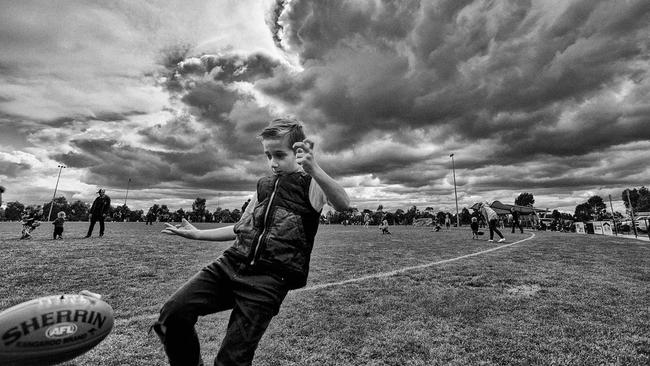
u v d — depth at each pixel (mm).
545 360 2818
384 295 4867
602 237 22688
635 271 7113
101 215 13719
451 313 4031
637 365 2734
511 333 3410
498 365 2727
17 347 1408
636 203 74812
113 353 2754
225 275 1812
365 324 3617
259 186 2057
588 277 6359
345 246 13000
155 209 70000
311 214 1880
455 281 5910
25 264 6398
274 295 1715
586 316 3973
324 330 3434
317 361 2750
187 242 12711
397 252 10750
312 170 1654
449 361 2793
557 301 4609
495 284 5680
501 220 47844
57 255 7754
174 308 1698
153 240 13031
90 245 10227
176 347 1743
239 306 1681
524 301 4598
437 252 10820
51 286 4824
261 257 1757
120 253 8539
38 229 21250
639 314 4059
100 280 5324
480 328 3557
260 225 1856
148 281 5391
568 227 40156
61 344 1503
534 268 7410
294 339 3193
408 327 3555
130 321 3518
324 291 5109
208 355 2811
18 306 1471
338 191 1720
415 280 5996
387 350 2984
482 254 10258
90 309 1615
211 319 3777
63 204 81438
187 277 5766
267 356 2820
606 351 2998
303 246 1843
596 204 102000
